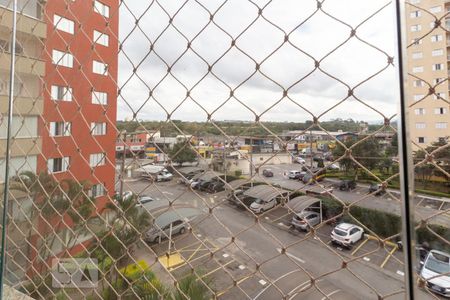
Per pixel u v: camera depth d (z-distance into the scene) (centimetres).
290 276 2384
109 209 2286
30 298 2553
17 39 2658
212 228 2162
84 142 2302
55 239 2595
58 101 2419
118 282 2403
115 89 2222
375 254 1322
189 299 1945
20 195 2753
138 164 2159
